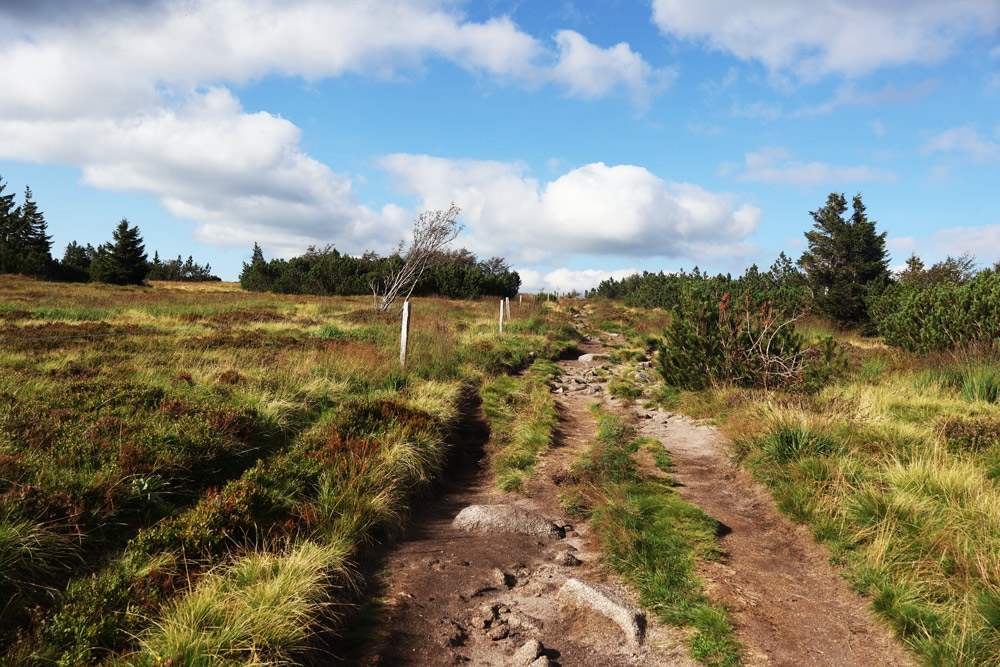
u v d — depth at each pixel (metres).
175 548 3.97
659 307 31.89
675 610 3.88
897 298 19.53
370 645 3.41
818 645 3.54
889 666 3.33
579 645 3.56
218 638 2.98
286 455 5.96
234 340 12.57
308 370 9.66
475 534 5.33
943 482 5.12
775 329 10.66
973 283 12.53
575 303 40.12
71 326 13.96
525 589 4.30
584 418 9.95
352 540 4.60
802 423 6.95
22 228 69.94
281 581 3.53
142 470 4.81
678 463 7.30
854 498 5.18
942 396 9.27
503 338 16.81
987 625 3.42
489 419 9.33
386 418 7.43
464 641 3.57
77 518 4.04
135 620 3.15
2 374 7.63
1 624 3.08
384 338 14.26
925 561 4.16
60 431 5.50
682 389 10.98
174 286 42.88
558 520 5.74
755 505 5.91
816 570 4.52
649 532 5.02
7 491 4.07
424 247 22.88
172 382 8.19
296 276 36.78
